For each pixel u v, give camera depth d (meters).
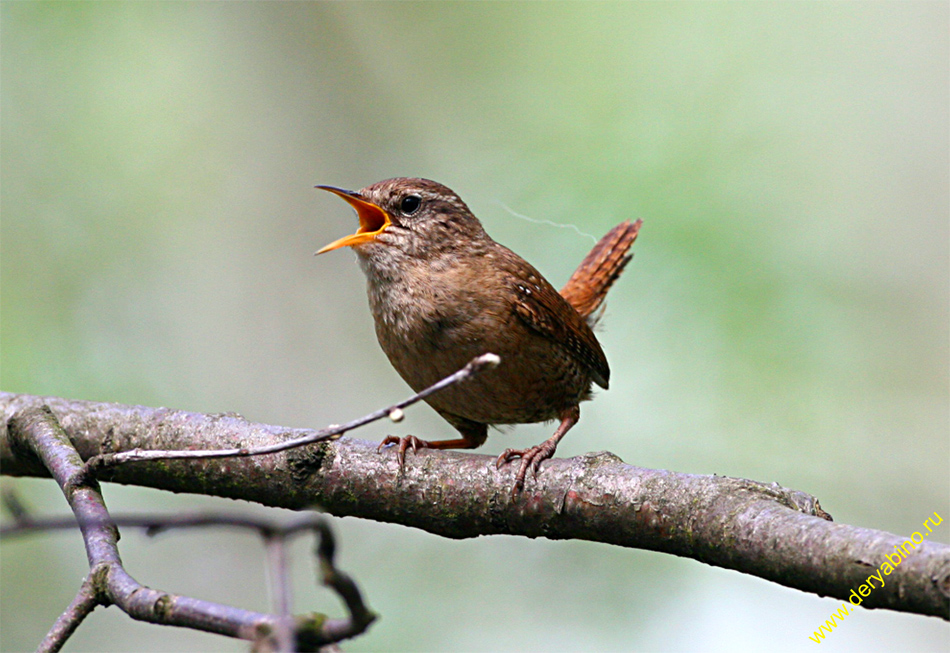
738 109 12.19
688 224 10.88
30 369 10.38
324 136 13.13
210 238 12.36
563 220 11.06
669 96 12.34
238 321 12.19
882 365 11.49
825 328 11.29
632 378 10.93
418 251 7.10
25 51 12.15
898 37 13.24
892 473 11.03
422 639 9.73
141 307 11.58
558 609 10.12
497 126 12.88
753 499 5.11
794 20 12.97
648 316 10.80
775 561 4.81
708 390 10.88
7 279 11.07
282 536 3.41
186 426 6.54
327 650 3.55
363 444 6.29
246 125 12.90
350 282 12.73
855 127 12.60
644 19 13.17
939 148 12.62
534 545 10.57
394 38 13.59
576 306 8.77
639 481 5.46
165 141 12.49
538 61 13.23
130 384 10.88
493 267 7.11
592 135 11.87
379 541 10.52
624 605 10.16
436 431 11.95
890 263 12.17
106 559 4.70
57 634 4.43
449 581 10.23
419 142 13.16
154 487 6.59
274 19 13.23
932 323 11.91
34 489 10.05
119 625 10.16
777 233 11.28
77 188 11.87
